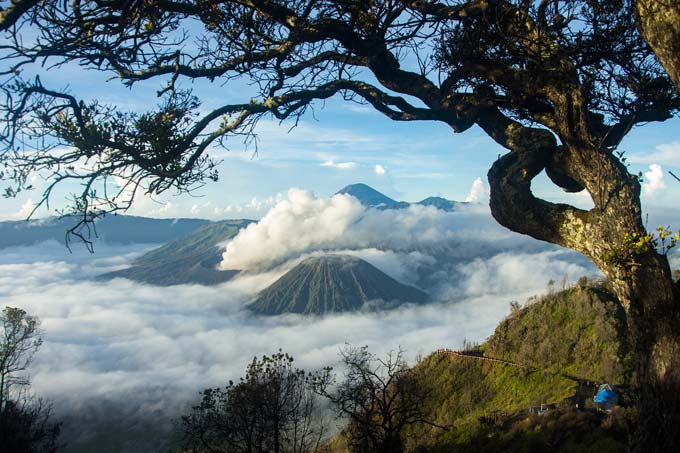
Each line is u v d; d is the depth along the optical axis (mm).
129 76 5004
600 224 3695
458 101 4691
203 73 5039
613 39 4199
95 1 4312
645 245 3369
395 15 4457
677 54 3068
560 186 4469
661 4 3066
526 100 4387
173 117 5000
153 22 4723
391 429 21828
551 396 37125
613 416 17797
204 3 4520
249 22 4820
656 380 3328
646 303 3406
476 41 4344
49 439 25031
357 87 5320
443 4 4484
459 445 25906
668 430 3230
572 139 3971
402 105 5168
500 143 4613
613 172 3732
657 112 4602
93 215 4840
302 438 18891
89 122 4582
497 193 4199
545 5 4074
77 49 4547
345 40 4605
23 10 3666
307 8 4363
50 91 4254
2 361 30562
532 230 4109
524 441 20859
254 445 17531
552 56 4051
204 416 17344
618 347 41969
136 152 4738
